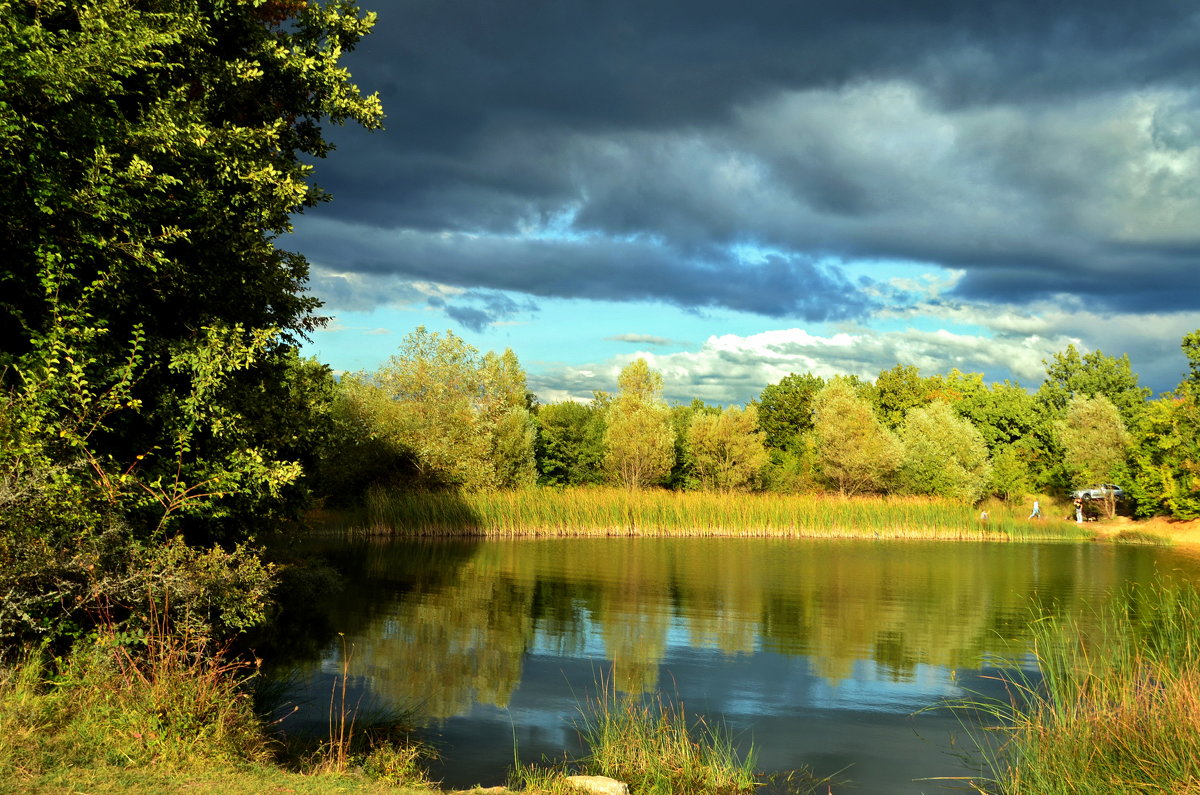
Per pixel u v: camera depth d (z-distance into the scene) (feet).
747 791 27.32
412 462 136.56
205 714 23.70
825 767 29.86
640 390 206.08
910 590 73.05
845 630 54.90
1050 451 216.13
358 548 99.86
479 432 144.36
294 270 48.55
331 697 36.60
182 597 28.81
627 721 33.58
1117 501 179.32
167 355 36.91
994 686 40.93
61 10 32.94
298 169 43.80
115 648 25.58
